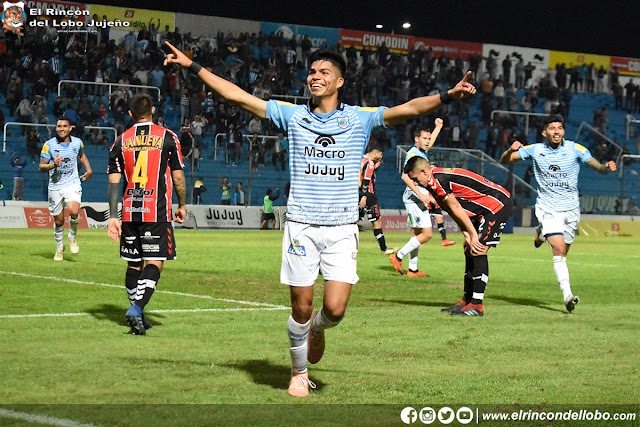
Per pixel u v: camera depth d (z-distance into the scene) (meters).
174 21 36.09
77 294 10.25
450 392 5.55
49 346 6.75
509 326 8.66
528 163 38.62
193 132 34.50
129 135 7.98
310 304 5.38
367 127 5.31
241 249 19.48
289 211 5.37
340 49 39.72
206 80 5.36
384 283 13.05
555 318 9.43
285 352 6.80
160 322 8.27
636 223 36.75
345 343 7.35
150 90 35.16
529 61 42.28
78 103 33.75
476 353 7.02
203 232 28.70
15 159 30.42
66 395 5.15
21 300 9.55
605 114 43.28
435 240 27.06
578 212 10.55
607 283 14.07
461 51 41.34
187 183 33.50
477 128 39.47
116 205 8.05
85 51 34.44
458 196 9.46
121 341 7.10
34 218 28.39
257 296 10.77
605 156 41.97
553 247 10.34
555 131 10.55
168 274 13.28
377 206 18.25
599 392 5.67
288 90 38.53
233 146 35.25
